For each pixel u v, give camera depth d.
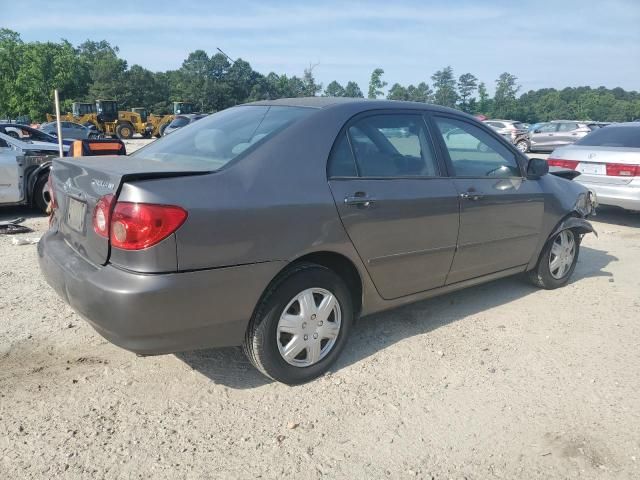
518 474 2.57
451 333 4.09
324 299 3.28
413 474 2.55
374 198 3.36
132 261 2.60
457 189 3.90
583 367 3.62
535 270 5.00
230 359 3.58
